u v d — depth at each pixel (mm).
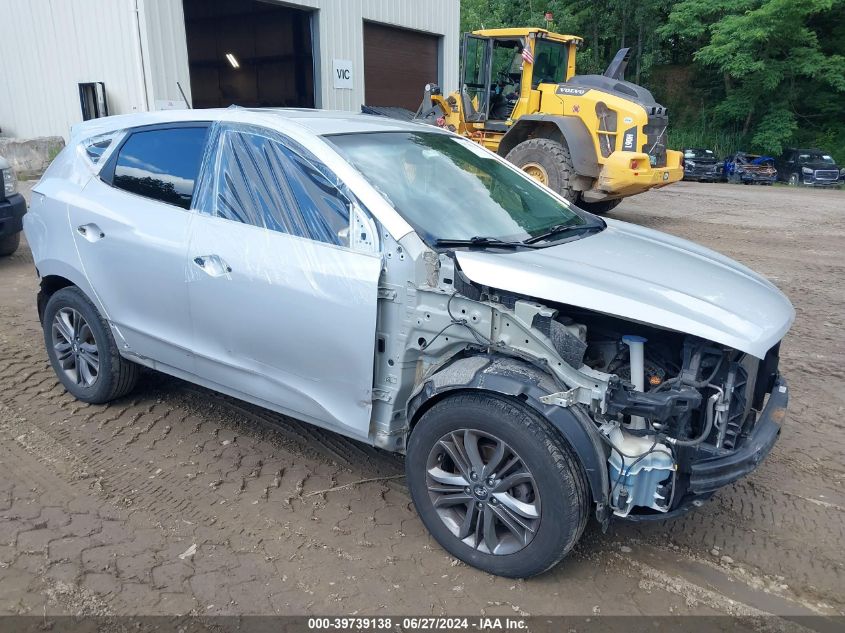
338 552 3088
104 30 12852
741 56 27938
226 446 4023
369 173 3318
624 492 2680
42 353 5352
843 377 5270
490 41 12516
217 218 3576
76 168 4383
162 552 3051
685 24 30844
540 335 2730
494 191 3846
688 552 3166
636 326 2969
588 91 11258
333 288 3104
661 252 3551
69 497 3455
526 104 12156
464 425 2863
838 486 3760
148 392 4727
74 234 4191
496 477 2850
